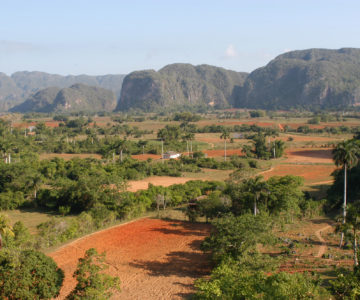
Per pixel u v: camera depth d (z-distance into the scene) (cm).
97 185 6244
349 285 2567
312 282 2966
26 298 2731
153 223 5794
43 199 6819
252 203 5412
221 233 3769
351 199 6194
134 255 4359
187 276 3728
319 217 5872
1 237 3559
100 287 2692
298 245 4434
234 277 2953
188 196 7050
